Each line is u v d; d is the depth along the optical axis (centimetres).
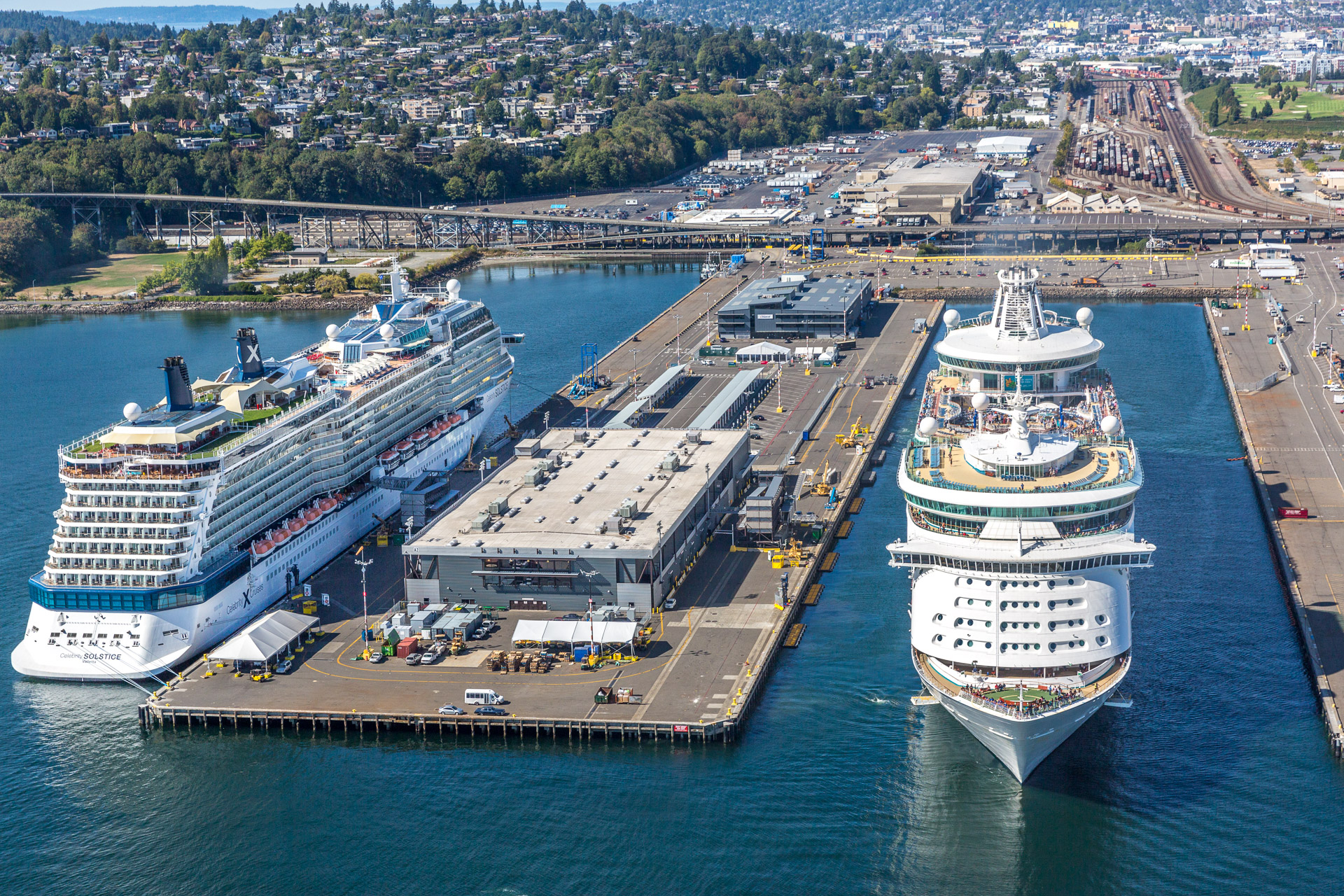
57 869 16000
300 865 15900
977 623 16738
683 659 19800
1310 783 16638
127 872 15912
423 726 18325
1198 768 17038
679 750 17825
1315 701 18412
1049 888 15212
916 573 17950
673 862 15750
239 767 17875
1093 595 16688
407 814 16762
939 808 16562
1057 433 19900
